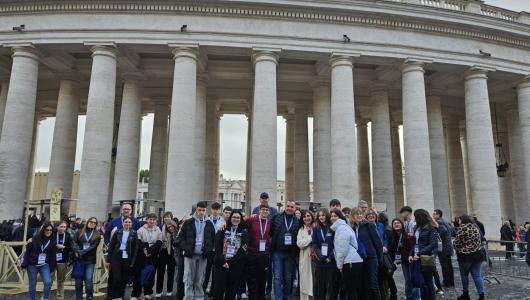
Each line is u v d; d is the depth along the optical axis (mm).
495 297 11594
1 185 21125
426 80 29172
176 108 21688
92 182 20844
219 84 29938
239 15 22984
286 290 9867
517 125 32906
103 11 22578
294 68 27375
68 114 26609
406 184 23656
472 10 26234
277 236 9859
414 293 10039
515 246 22328
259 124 22047
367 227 9289
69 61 26203
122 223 10945
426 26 24781
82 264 10656
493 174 24328
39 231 10508
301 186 31109
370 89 29203
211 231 10211
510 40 26688
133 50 23375
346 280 8789
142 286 11430
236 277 9328
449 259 13352
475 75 25734
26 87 22359
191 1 22422
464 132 39938
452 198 35719
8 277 13805
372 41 23906
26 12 22781
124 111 25906
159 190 30156
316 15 23547
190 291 10219
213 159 31359
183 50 22406
